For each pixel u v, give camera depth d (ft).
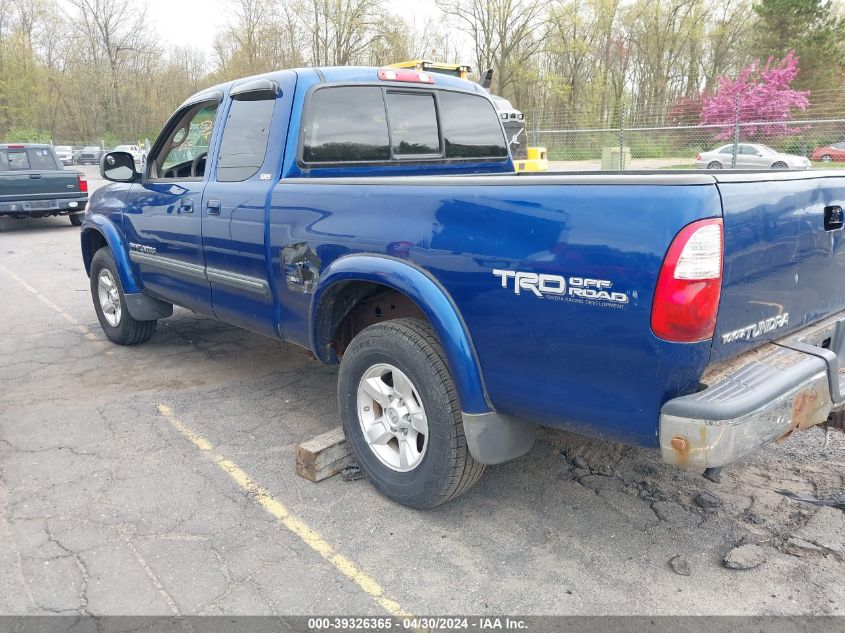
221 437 12.94
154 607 8.22
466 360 8.83
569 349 7.86
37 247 38.75
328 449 11.23
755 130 74.18
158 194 15.19
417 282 9.12
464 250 8.65
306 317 11.42
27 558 9.14
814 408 8.16
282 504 10.52
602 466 11.61
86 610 8.16
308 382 15.93
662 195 7.06
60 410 14.28
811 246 8.75
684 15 135.74
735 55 139.03
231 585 8.63
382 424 10.48
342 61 134.82
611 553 9.23
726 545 9.36
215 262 13.50
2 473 11.53
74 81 185.88
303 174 12.00
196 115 14.57
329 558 9.18
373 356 10.17
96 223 17.84
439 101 14.23
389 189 9.68
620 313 7.31
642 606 8.20
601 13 131.75
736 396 7.24
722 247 7.12
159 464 11.84
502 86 134.10
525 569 8.93
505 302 8.32
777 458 11.70
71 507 10.43
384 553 9.29
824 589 8.41
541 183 8.00
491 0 129.49
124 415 13.98
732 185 7.29
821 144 62.95
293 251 11.25
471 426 9.00
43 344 19.26
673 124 96.02
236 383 15.89
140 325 18.40
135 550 9.33
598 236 7.40
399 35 132.36
